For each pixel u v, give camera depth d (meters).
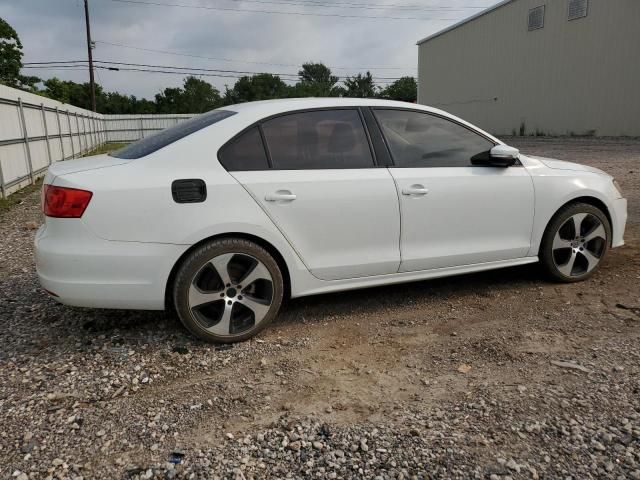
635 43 20.62
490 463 2.19
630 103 21.17
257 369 3.04
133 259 3.03
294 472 2.17
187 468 2.20
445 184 3.76
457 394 2.73
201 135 3.25
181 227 3.09
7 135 10.12
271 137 3.40
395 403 2.67
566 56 24.30
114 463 2.24
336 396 2.75
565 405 2.58
